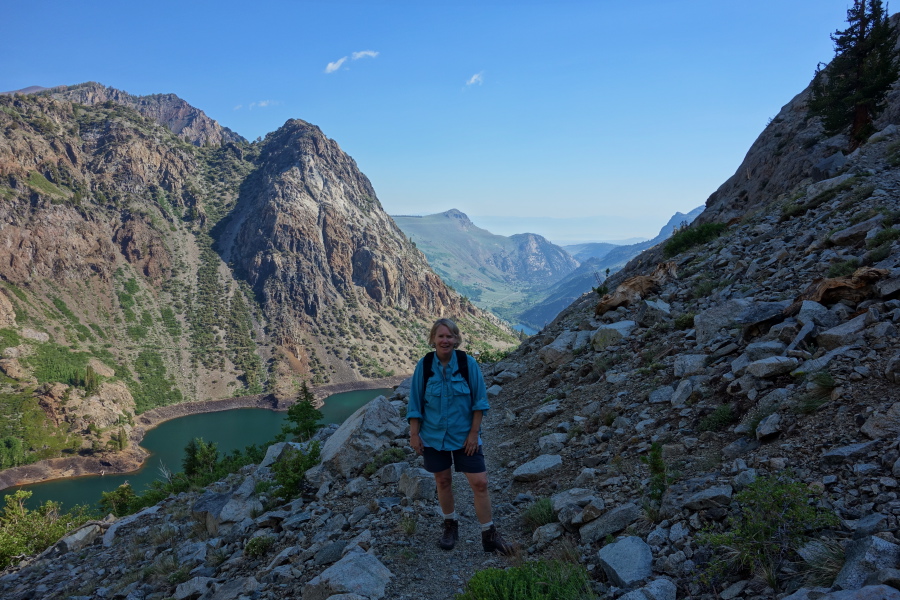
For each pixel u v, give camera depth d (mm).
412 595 3604
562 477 4871
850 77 24969
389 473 6000
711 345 5984
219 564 5699
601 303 10367
